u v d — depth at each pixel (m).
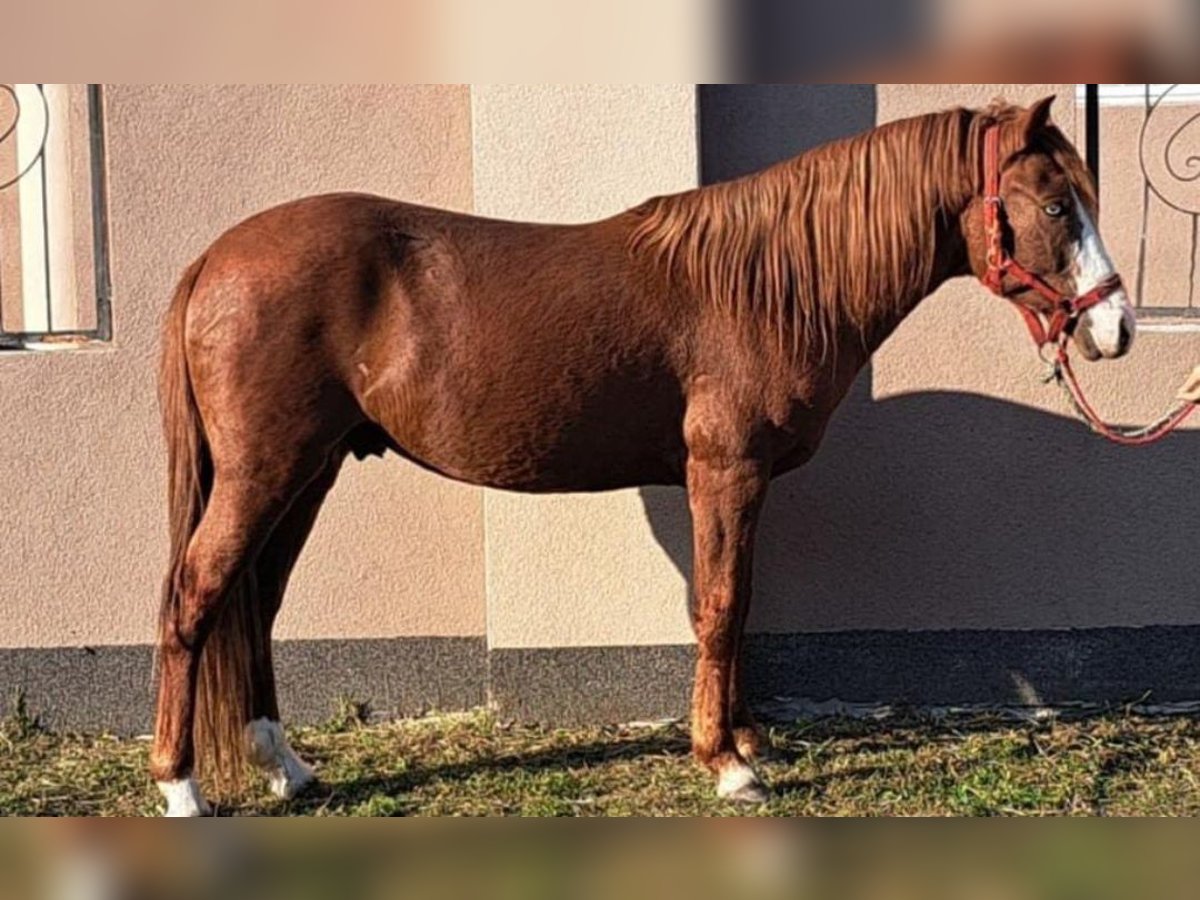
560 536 4.11
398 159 4.18
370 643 4.24
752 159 4.15
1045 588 4.19
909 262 3.37
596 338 3.33
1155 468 4.14
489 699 4.21
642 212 3.46
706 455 3.37
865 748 3.90
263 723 3.58
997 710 4.19
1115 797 3.53
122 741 4.15
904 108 4.12
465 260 3.34
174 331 3.32
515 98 4.01
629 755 3.89
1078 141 4.12
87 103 4.21
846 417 4.19
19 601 4.20
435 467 3.46
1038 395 4.15
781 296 3.34
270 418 3.24
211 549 3.27
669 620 4.11
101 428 4.17
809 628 4.24
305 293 3.24
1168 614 4.18
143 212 4.14
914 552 4.21
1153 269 4.17
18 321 4.46
